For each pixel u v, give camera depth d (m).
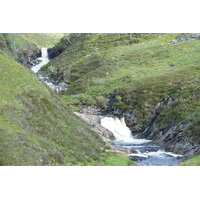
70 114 40.66
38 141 26.98
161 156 39.16
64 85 100.38
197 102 51.12
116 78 83.00
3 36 164.00
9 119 27.59
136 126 58.34
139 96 64.62
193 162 28.33
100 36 154.00
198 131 41.81
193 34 114.88
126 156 36.88
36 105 34.72
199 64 75.88
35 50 174.62
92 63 111.12
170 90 62.16
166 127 50.31
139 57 100.81
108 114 63.88
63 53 148.62
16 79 38.47
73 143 31.77
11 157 22.16
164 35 133.12
